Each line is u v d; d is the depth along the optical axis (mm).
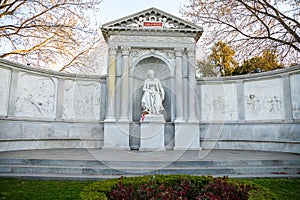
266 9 13422
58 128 15281
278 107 14312
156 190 4734
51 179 7461
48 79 15477
